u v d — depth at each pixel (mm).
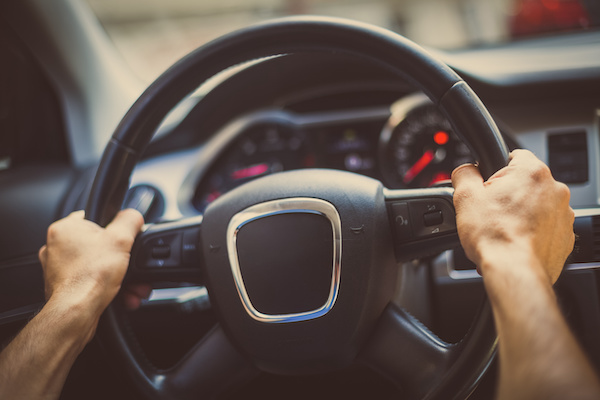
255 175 1599
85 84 1546
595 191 1246
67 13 1485
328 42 752
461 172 674
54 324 662
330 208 732
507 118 1329
